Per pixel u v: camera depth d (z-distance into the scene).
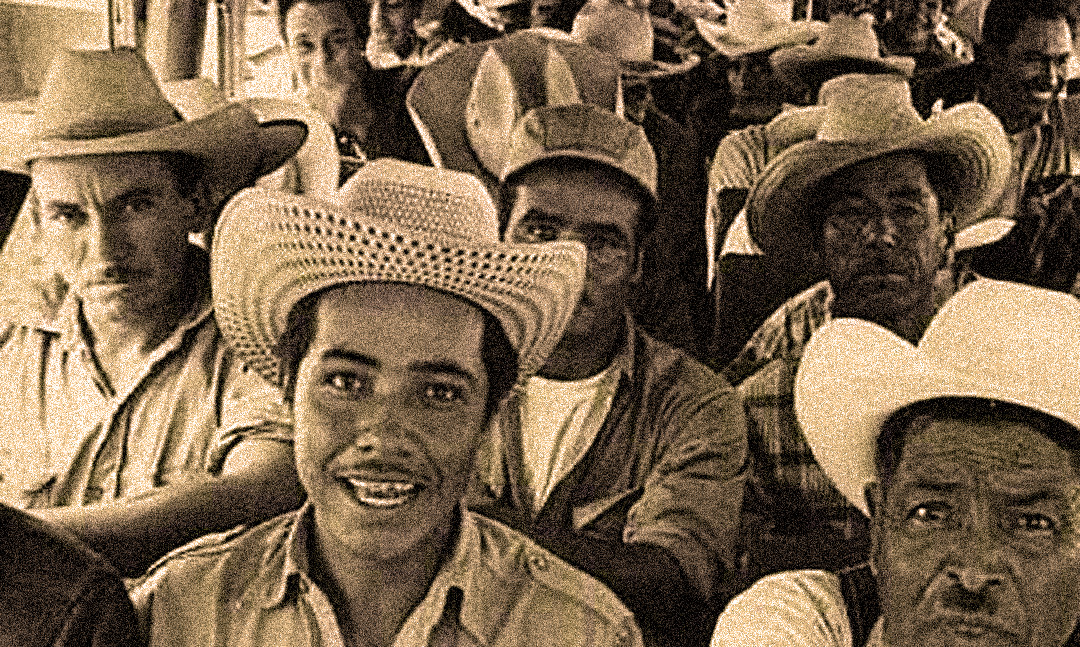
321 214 3.33
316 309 3.46
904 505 3.40
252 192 3.35
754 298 5.16
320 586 3.46
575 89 4.77
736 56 5.54
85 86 4.58
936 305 5.16
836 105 5.11
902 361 3.39
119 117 4.55
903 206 5.06
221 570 3.48
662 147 5.36
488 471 4.57
